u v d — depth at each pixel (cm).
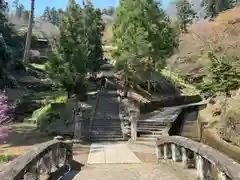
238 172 393
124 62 2719
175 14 4688
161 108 2770
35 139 1717
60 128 1805
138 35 2620
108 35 5031
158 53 2756
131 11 2714
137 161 1101
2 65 3553
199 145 620
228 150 1386
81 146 1475
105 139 1688
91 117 1938
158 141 1028
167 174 757
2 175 408
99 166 985
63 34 2106
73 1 2158
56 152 784
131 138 1648
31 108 2738
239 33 1911
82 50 2123
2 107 2112
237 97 1706
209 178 595
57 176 757
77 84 2166
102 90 3244
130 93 2950
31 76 4072
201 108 2700
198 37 2245
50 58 2098
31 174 531
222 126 1630
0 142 1669
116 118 1983
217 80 1397
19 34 5981
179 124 2244
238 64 1373
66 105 2300
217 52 1700
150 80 3388
